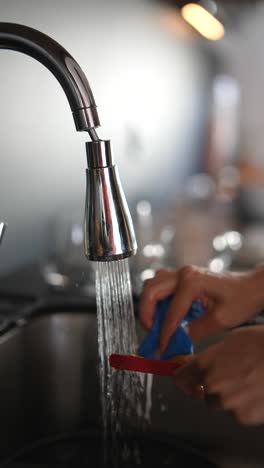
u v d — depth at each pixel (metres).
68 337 0.72
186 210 1.58
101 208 0.39
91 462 0.64
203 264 1.02
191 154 2.04
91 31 1.06
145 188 1.53
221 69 2.25
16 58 0.82
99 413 0.72
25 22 0.81
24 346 0.67
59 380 0.71
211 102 2.22
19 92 0.85
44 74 0.92
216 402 0.42
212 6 1.20
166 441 0.66
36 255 0.96
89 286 0.80
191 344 0.56
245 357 0.41
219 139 2.13
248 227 1.49
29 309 0.70
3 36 0.41
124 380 0.60
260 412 0.41
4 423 0.64
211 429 0.66
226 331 0.62
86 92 0.40
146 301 0.57
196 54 1.93
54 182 1.00
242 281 0.60
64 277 0.83
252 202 1.89
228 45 2.12
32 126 0.90
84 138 1.11
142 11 1.36
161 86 1.59
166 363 0.46
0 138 0.81
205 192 1.72
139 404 0.63
